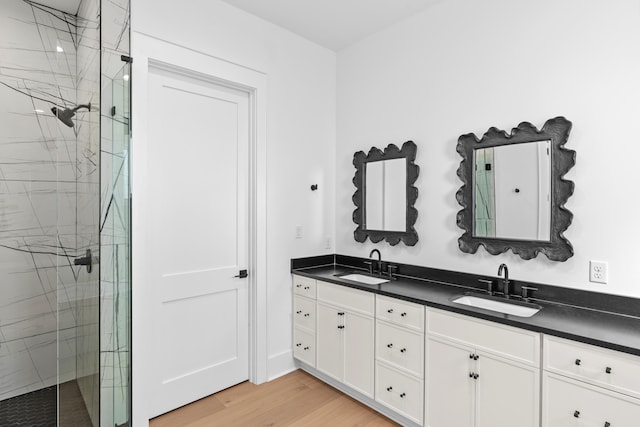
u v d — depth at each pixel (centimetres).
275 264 273
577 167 186
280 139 275
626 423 131
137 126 203
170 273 227
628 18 171
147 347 210
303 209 292
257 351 262
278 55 273
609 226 176
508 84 211
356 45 300
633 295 169
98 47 142
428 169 251
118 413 147
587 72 182
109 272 143
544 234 194
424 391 196
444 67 242
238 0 239
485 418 171
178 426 212
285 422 217
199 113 240
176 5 217
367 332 227
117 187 147
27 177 239
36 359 243
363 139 295
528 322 157
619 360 133
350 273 275
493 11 217
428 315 194
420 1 242
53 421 208
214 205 248
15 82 233
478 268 225
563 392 146
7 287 233
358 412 228
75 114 174
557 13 192
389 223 272
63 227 175
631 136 170
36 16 238
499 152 212
